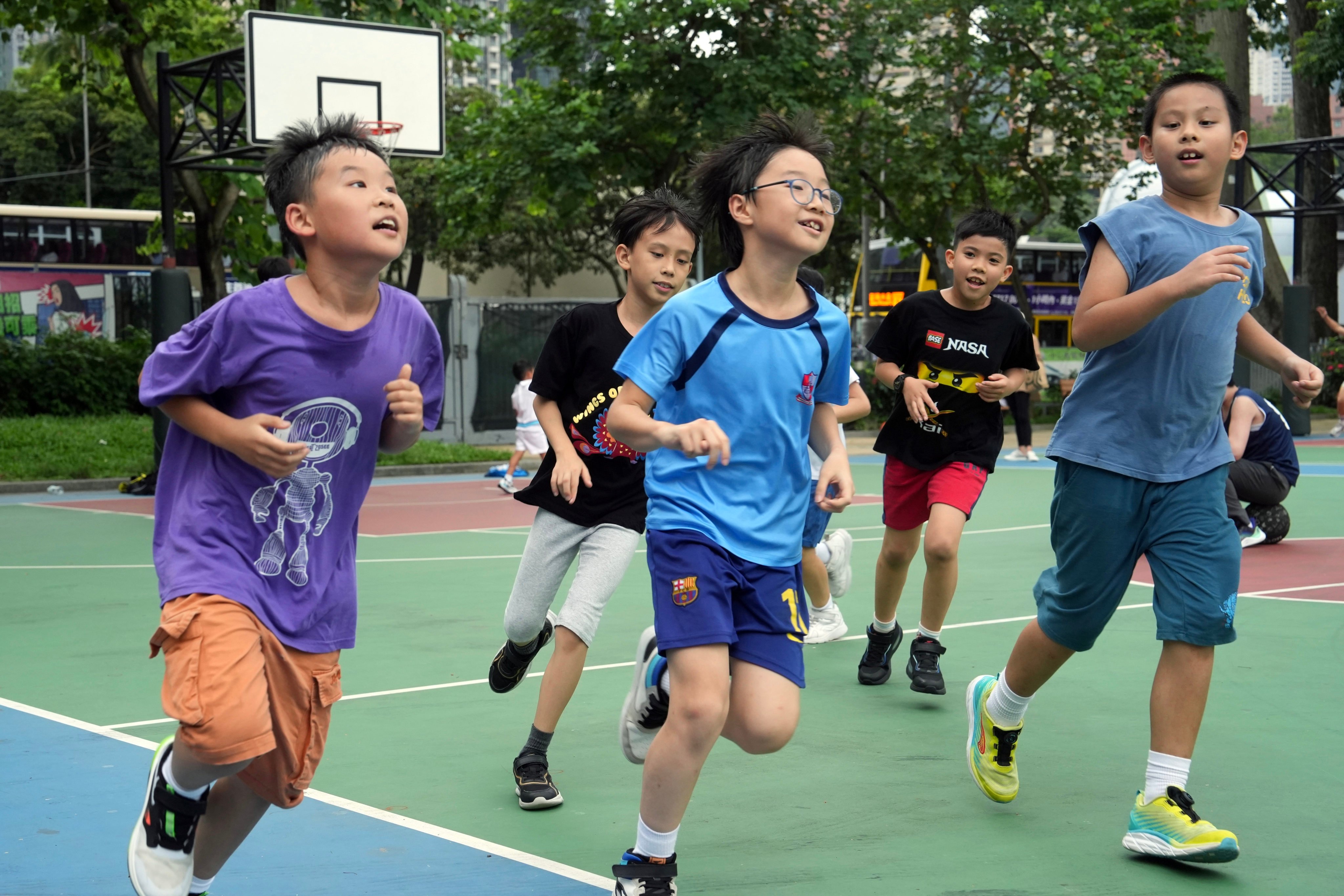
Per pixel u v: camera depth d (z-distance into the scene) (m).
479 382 22.14
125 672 5.66
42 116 48.00
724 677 2.80
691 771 2.80
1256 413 9.52
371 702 5.13
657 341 2.90
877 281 33.12
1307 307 21.95
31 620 6.93
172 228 14.95
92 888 3.08
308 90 14.58
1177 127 3.43
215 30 18.62
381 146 2.61
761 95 20.06
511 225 25.19
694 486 2.93
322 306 2.58
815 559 6.21
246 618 2.48
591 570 3.91
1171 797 3.34
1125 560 3.47
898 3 21.34
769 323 2.92
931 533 5.00
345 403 2.61
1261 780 4.06
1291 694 5.18
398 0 15.87
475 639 6.44
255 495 2.55
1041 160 23.08
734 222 2.99
